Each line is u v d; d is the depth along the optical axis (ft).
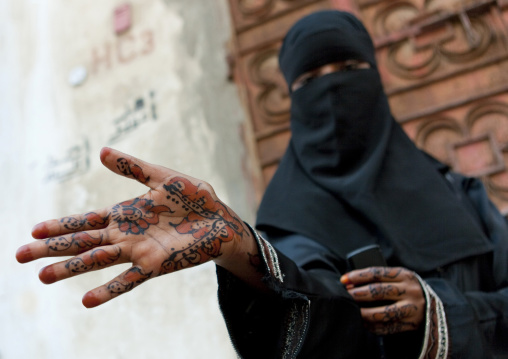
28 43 12.26
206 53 9.92
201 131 9.41
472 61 7.82
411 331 3.07
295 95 4.85
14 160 11.28
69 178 10.41
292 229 3.91
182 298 8.45
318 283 2.92
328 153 4.49
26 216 10.59
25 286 9.95
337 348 2.85
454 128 7.65
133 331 8.59
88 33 11.51
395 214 3.98
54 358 9.05
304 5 9.32
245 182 8.73
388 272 3.11
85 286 9.37
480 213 4.34
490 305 3.28
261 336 2.83
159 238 2.38
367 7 8.74
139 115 10.11
